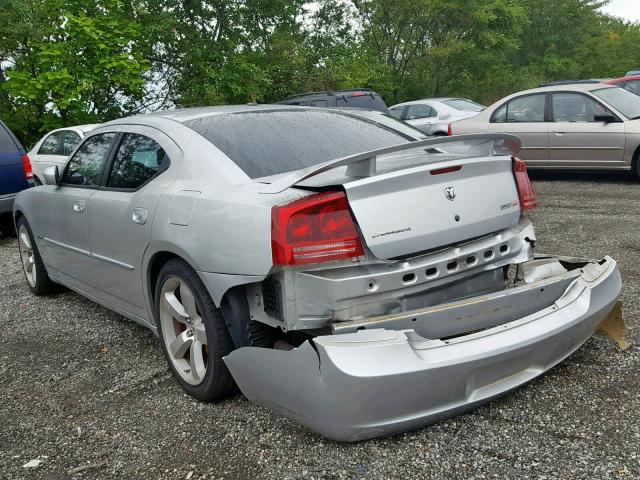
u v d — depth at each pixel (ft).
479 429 9.34
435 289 9.32
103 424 10.47
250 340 9.76
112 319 15.90
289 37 74.74
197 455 9.29
